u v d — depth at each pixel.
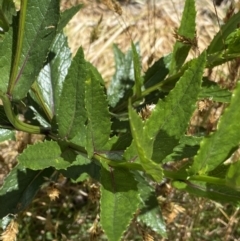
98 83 0.27
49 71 0.38
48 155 0.29
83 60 0.30
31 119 0.39
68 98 0.30
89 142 0.28
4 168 0.48
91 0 0.81
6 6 0.34
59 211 0.47
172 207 0.39
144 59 0.74
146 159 0.23
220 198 0.25
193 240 0.51
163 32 0.79
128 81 0.44
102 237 0.49
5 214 0.36
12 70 0.30
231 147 0.24
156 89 0.38
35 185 0.37
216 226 0.53
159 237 0.47
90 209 0.52
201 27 0.81
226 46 0.34
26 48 0.30
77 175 0.36
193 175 0.25
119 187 0.26
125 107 0.41
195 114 0.49
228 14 0.39
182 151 0.30
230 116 0.24
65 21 0.37
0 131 0.35
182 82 0.26
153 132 0.26
